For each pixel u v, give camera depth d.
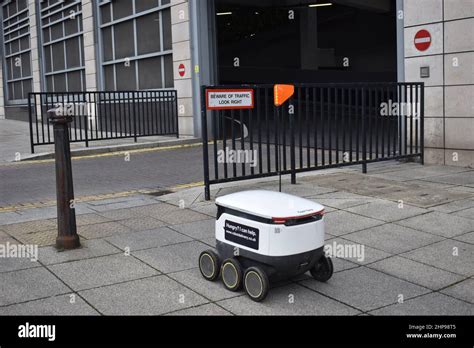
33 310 4.40
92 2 21.08
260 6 30.59
